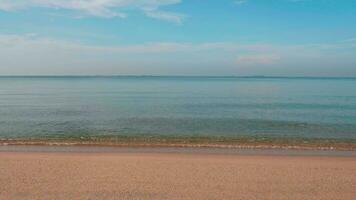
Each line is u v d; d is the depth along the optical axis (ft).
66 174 35.78
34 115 95.66
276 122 82.43
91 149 50.67
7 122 81.71
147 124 78.74
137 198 29.07
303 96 176.24
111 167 38.73
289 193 30.73
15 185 31.96
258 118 90.12
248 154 47.29
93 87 303.27
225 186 32.42
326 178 35.19
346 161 42.45
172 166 39.32
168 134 65.31
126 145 54.13
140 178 34.63
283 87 301.63
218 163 40.86
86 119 87.51
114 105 126.11
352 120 86.48
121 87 302.04
